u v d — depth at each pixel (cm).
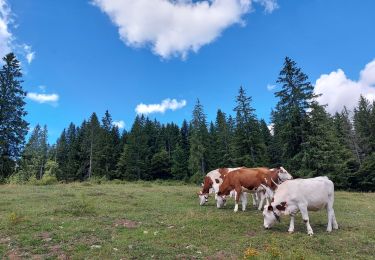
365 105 6838
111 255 943
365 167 5006
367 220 1495
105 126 8888
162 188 3009
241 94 5300
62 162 9412
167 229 1229
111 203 1869
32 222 1294
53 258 927
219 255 962
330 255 980
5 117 4216
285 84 4281
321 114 4247
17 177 5578
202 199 1883
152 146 8725
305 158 4069
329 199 1246
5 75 4306
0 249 993
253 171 1608
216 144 7456
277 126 6762
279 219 1245
